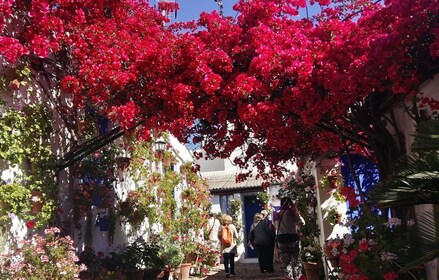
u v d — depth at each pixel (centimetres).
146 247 945
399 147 603
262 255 1314
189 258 1350
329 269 755
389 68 459
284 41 534
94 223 830
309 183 981
